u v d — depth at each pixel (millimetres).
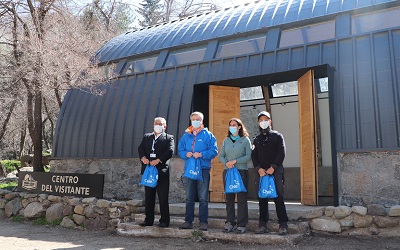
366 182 7121
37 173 9914
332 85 7441
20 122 25078
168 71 10562
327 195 10586
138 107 10453
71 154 11273
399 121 7000
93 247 5918
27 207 9500
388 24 8492
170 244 5926
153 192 6672
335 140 7398
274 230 6180
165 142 6527
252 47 10008
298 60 8781
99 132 10914
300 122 8414
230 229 6070
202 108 9453
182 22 13039
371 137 7195
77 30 14047
